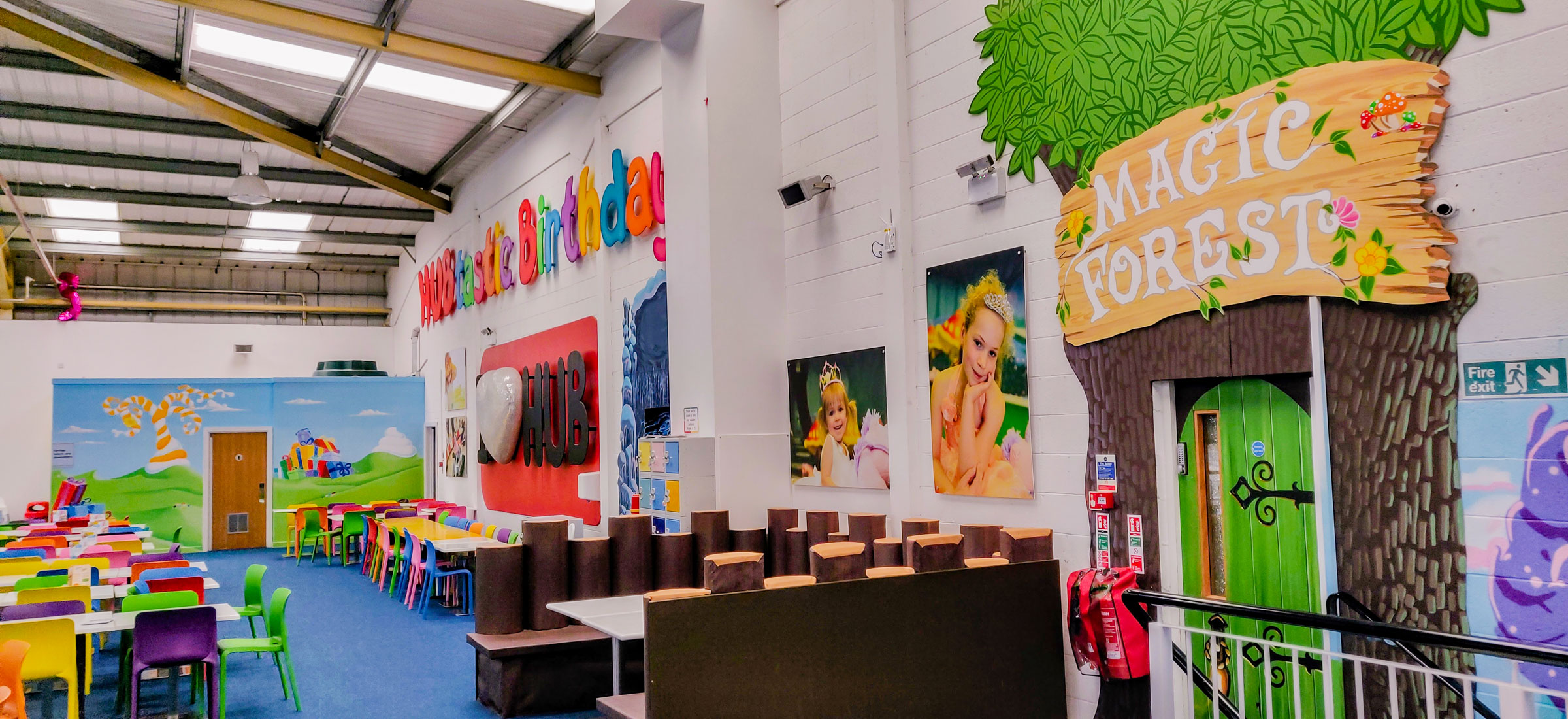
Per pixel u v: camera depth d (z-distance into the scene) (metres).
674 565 6.09
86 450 15.81
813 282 6.61
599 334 9.77
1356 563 3.65
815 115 6.62
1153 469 4.43
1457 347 3.39
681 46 7.06
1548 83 3.19
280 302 19.44
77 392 15.84
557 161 10.99
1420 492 3.48
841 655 4.11
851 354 6.19
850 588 4.16
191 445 16.36
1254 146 4.00
